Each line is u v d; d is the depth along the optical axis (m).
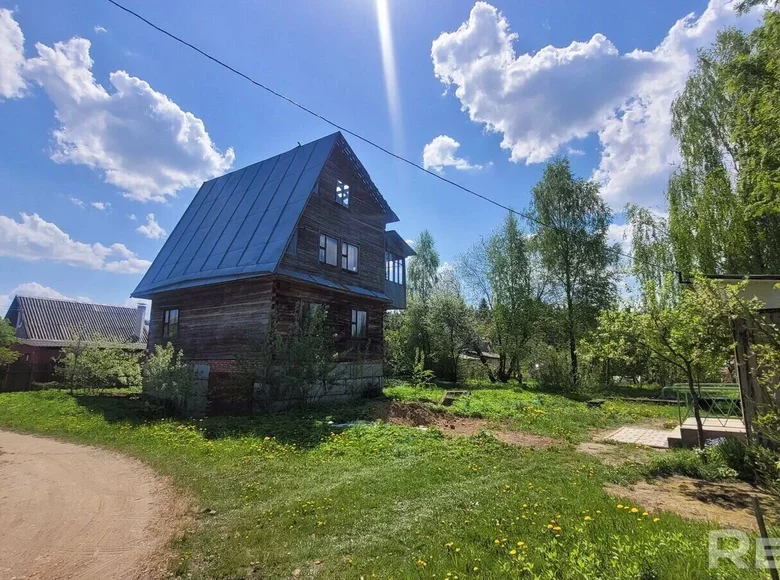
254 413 14.78
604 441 10.73
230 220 21.03
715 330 7.46
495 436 11.43
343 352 18.17
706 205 19.95
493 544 4.49
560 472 7.61
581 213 30.56
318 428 11.81
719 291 6.94
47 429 12.95
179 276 19.98
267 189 20.97
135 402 16.92
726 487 6.61
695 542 4.00
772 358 5.54
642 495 6.24
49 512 6.39
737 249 19.14
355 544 4.85
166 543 5.25
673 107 22.12
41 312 36.47
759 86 8.20
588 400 20.56
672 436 9.79
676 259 21.30
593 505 5.48
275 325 16.47
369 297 21.19
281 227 17.91
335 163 21.14
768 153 7.99
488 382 31.11
